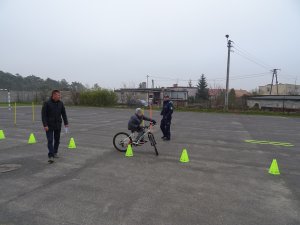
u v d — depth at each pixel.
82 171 6.12
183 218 3.93
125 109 29.89
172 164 6.84
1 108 27.97
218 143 10.09
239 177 5.89
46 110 6.72
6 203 4.38
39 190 4.94
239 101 32.69
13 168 6.27
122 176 5.80
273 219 3.97
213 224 3.78
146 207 4.28
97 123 15.93
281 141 10.91
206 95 52.94
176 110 29.73
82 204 4.36
